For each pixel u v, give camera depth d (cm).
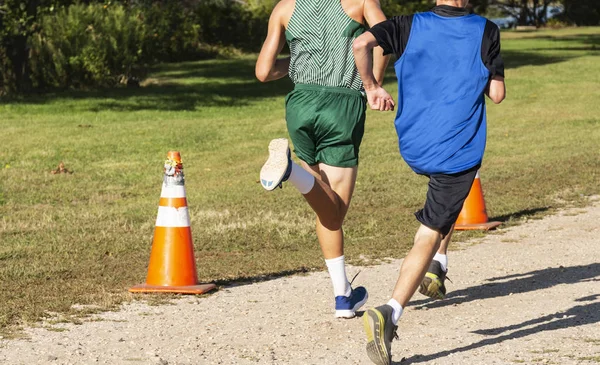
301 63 723
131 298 830
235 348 670
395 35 639
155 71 4569
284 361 636
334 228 745
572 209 1366
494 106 3075
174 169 884
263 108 3042
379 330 584
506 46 6194
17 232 1204
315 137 729
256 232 1195
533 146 2148
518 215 1320
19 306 787
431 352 652
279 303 820
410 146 635
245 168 1866
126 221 1285
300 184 682
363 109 728
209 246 1107
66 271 955
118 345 675
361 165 1889
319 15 714
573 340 675
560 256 1030
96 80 3681
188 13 5822
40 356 641
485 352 648
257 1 6444
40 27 3634
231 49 5734
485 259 1020
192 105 3097
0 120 2591
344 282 760
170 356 647
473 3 9181
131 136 2311
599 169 1753
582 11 9662
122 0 4231
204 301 827
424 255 612
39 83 3544
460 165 621
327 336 704
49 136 2270
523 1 10169
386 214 1339
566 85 3662
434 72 631
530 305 800
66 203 1473
